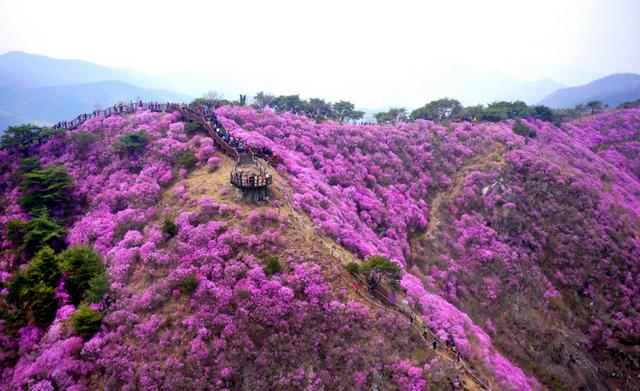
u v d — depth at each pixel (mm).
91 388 25469
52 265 32500
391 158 68812
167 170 45500
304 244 34750
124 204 42000
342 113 96812
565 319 48750
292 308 29203
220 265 31266
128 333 27828
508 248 55312
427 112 99312
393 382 27422
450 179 67938
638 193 76000
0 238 39906
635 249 55125
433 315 34344
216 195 38750
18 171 48188
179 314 28578
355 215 49000
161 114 58250
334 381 26828
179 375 25516
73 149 52156
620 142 97125
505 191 62125
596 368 44906
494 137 76438
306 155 60562
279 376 26656
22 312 30719
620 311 49625
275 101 88312
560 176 63281
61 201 44219
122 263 32906
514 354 43156
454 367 29266
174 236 34719
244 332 27703
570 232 56156
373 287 33094
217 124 53031
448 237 57125
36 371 26141
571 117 116625
